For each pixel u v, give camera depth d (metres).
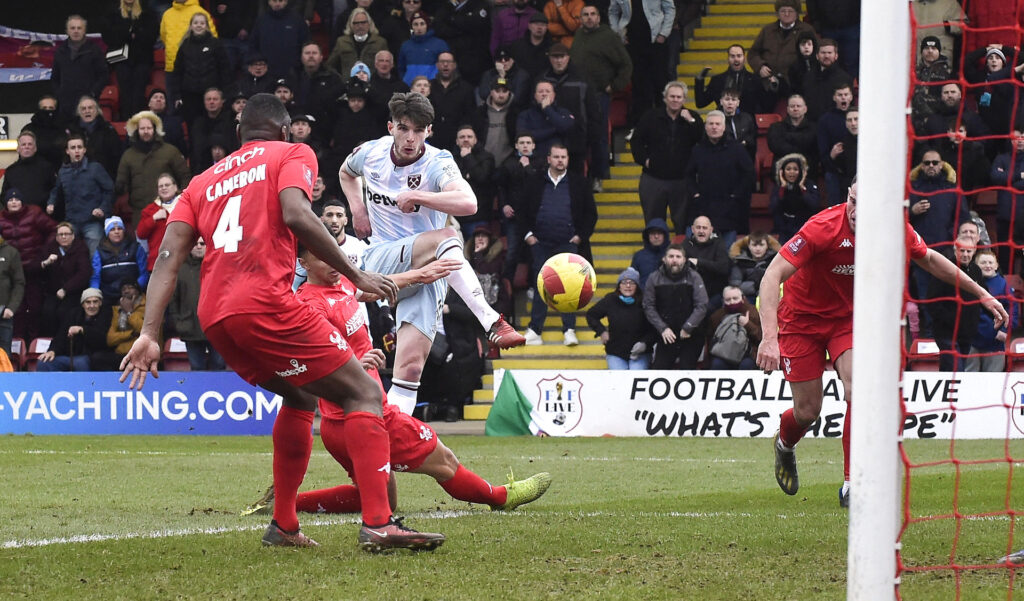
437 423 23.75
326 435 10.42
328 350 8.30
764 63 28.06
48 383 23.31
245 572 7.81
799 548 8.87
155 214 25.47
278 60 29.09
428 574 7.72
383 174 13.26
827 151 25.80
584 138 26.75
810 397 11.99
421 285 13.48
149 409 23.09
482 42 29.05
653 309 23.38
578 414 22.12
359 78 26.56
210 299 8.18
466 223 25.88
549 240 25.39
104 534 9.80
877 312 6.11
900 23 6.14
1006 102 24.97
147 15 31.48
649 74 29.33
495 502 11.34
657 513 11.16
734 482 14.54
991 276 22.20
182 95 28.77
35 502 12.30
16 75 35.19
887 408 6.07
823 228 11.22
